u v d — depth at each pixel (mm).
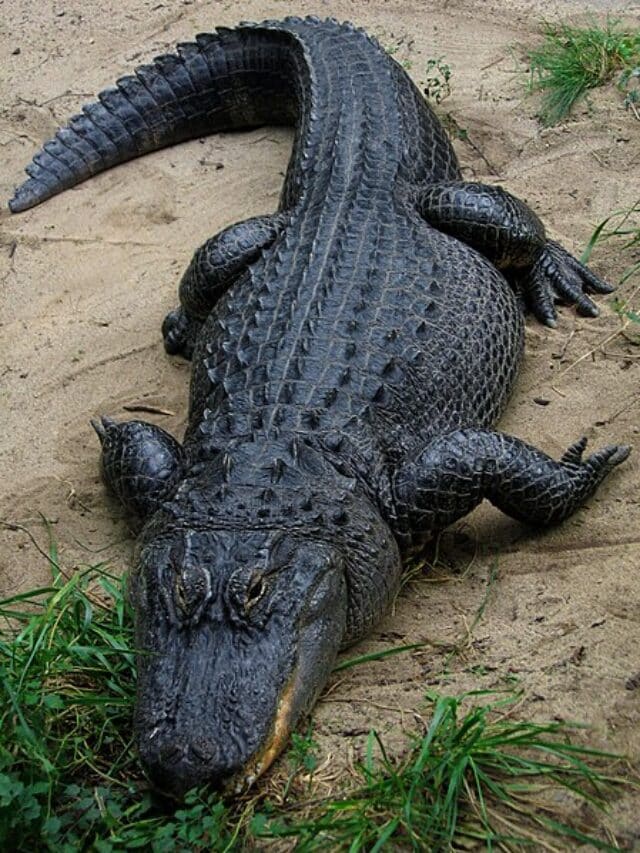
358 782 4465
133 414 7125
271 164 9445
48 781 4355
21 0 12234
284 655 4594
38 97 10562
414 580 5727
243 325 6469
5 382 7449
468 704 4781
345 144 7797
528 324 7477
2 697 4703
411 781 4320
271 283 6672
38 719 4629
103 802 4430
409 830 4141
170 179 9430
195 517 5109
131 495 5898
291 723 4574
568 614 5234
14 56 11242
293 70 9320
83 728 4801
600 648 4988
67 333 7855
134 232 8812
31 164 9352
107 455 6086
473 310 6625
